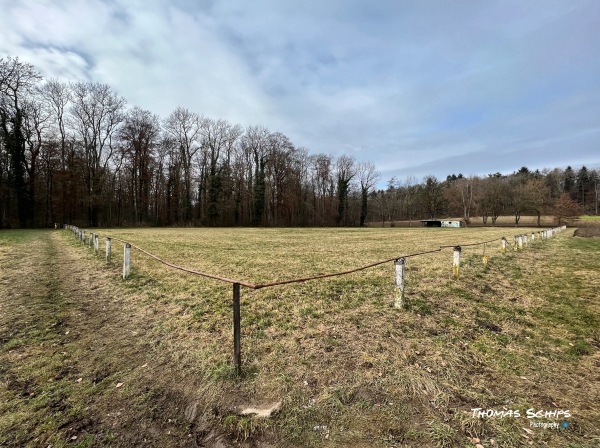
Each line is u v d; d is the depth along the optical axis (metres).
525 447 2.51
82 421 2.92
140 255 12.59
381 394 3.23
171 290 7.17
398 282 5.83
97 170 43.50
